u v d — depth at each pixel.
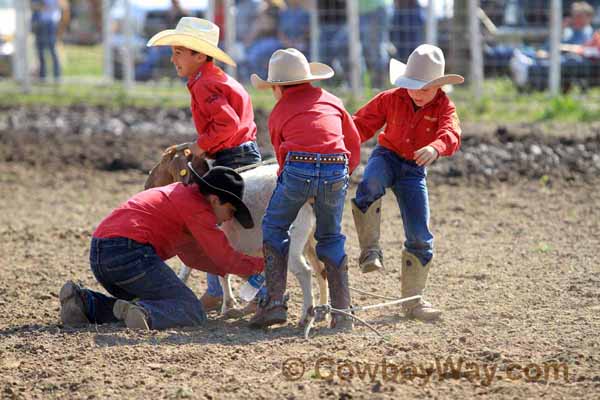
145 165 37.56
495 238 27.00
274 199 17.91
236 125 19.06
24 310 20.75
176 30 20.05
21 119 46.50
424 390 14.71
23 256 25.75
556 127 41.38
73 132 43.44
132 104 50.25
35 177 36.47
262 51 50.66
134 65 53.75
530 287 21.53
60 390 15.33
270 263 17.94
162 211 18.70
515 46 49.59
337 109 18.11
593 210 30.16
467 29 48.91
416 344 16.94
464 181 34.62
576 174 34.81
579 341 16.95
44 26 53.94
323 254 18.25
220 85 19.30
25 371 16.20
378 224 18.84
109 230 18.73
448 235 27.50
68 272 24.06
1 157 39.00
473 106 46.09
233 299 20.12
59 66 54.66
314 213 18.44
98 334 18.02
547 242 26.28
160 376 15.74
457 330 18.05
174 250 19.17
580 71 47.78
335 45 49.19
